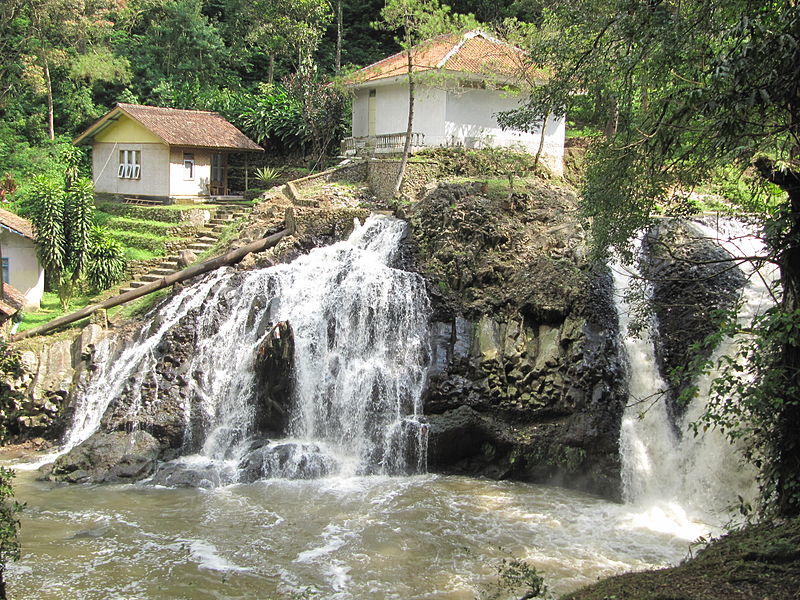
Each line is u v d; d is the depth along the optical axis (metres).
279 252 26.67
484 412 21.08
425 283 23.77
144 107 38.88
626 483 18.88
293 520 17.30
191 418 21.81
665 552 15.62
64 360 24.22
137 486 19.58
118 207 37.28
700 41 13.77
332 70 52.31
